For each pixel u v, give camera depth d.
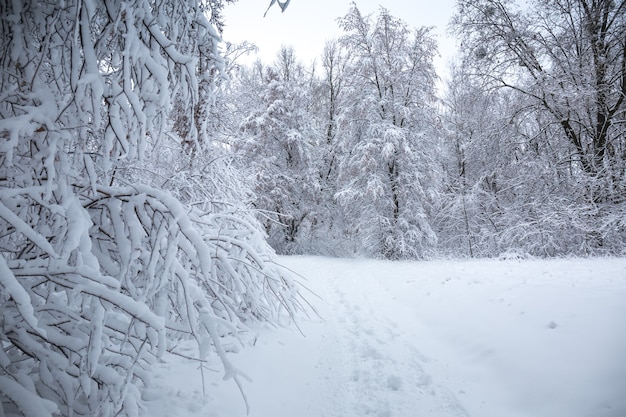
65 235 2.53
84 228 2.30
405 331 5.80
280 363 4.40
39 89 2.47
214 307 4.06
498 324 4.95
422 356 4.73
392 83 17.17
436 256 16.28
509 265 9.05
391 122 16.81
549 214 13.88
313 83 27.17
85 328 2.62
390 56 17.38
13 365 2.37
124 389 2.26
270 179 20.03
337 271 12.41
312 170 21.31
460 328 5.35
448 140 18.83
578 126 15.08
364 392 3.84
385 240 16.61
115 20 2.50
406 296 7.73
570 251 13.78
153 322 2.26
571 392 3.23
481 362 4.34
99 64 2.76
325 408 3.53
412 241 15.73
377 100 17.20
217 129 7.27
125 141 2.40
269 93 21.86
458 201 18.42
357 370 4.35
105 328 2.76
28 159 2.68
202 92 3.98
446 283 7.51
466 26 15.42
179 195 4.96
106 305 2.42
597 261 9.05
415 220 16.48
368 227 17.41
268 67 22.59
